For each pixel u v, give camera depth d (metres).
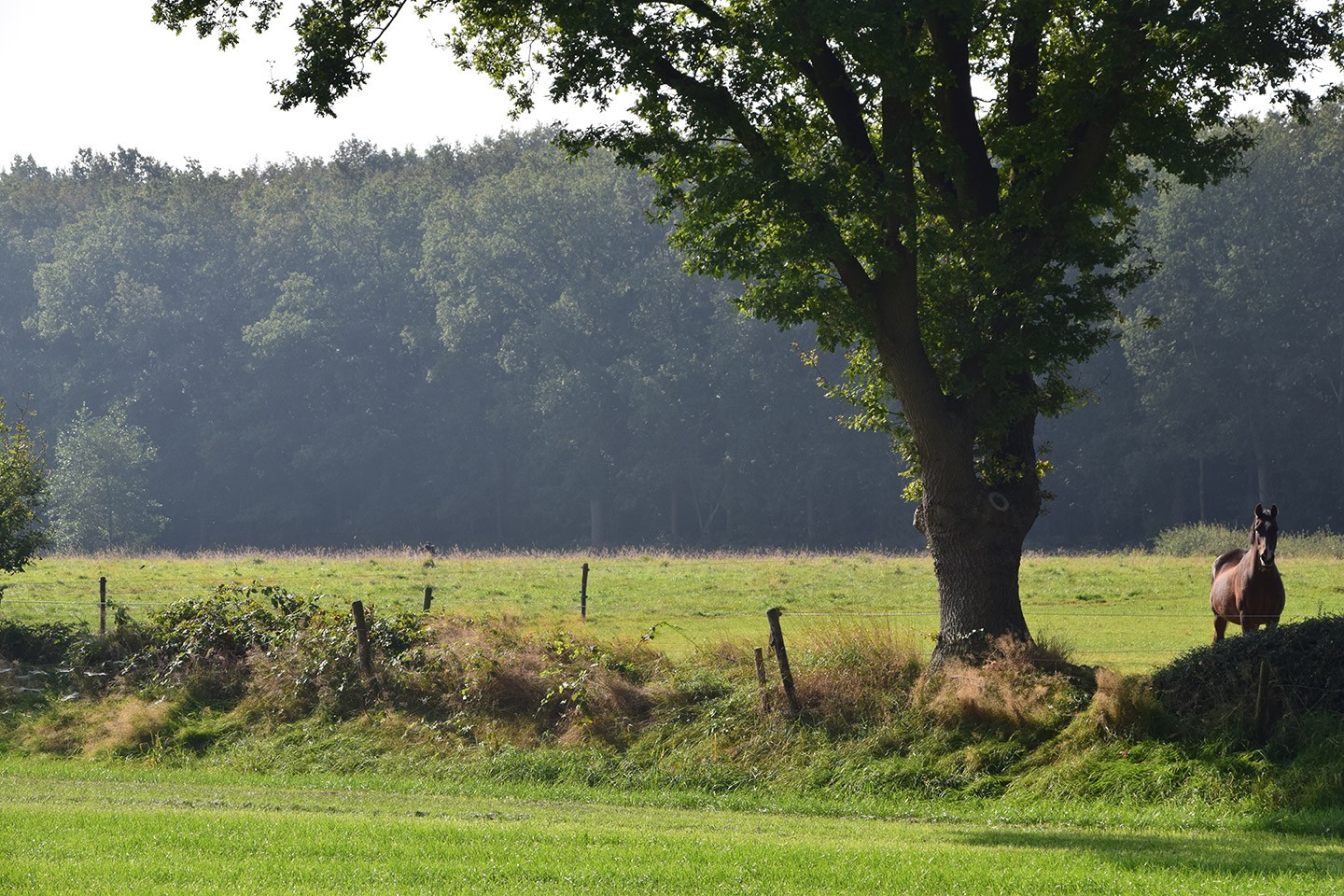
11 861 41.47
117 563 195.88
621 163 74.12
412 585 150.38
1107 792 60.91
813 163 73.12
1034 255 73.81
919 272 77.75
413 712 80.50
